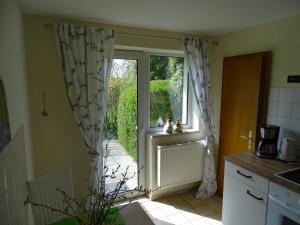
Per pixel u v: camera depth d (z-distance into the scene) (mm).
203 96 2902
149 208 2797
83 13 2049
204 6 1862
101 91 2344
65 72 2189
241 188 2057
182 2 1770
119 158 2859
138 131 2910
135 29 2533
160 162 2799
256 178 1890
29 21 2102
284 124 2248
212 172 3047
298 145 2127
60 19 2209
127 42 2508
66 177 1733
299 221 1539
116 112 2754
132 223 1384
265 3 1796
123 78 2734
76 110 2270
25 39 2107
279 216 1699
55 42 2209
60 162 2398
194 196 3080
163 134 2893
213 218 2602
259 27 2434
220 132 2998
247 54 2531
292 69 2146
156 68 2912
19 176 1276
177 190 3135
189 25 2469
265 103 2408
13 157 1110
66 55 2172
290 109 2184
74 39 2168
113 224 1354
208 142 2994
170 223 2510
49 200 1616
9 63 1171
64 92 2320
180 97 3127
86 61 2238
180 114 3168
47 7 1885
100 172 2424
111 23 2375
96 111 2336
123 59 2705
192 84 2854
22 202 1324
